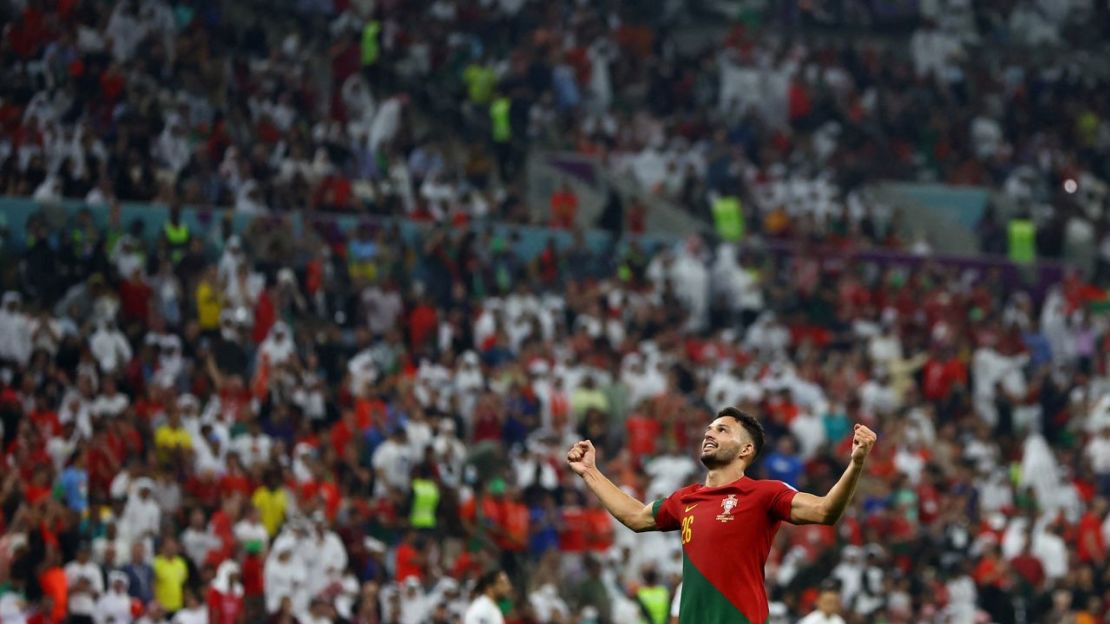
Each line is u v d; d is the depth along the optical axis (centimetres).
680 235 6762
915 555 4791
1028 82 8506
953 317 6475
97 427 4238
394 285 5494
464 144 6875
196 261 5169
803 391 5606
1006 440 5716
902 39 8869
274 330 4906
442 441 4666
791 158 7394
